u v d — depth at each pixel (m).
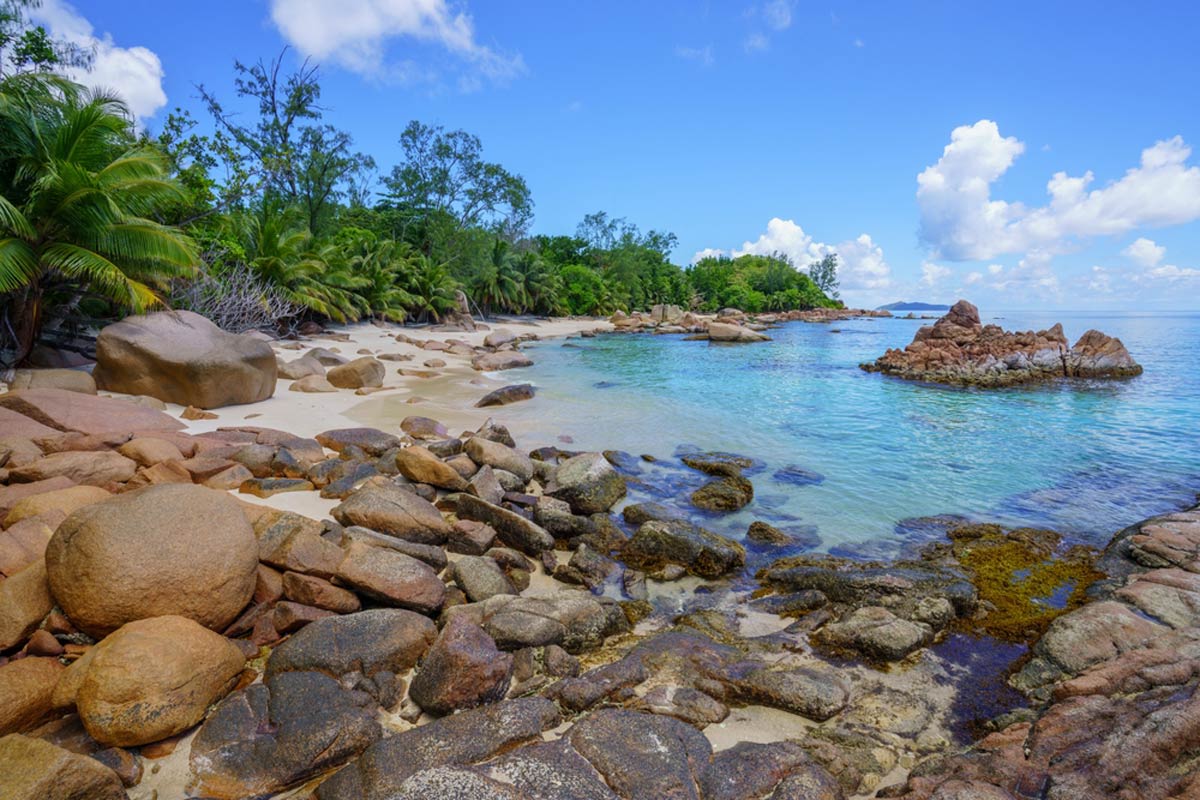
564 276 76.81
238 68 39.16
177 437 9.69
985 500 10.70
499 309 66.12
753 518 9.67
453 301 49.22
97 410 10.39
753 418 17.12
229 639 5.45
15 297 14.52
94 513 5.15
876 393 22.84
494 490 9.38
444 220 55.22
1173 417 18.50
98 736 4.09
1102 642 5.71
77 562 4.90
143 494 5.47
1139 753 3.97
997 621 6.65
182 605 5.03
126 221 14.94
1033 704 5.23
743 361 33.62
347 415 14.44
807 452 13.59
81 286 15.52
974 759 4.30
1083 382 26.98
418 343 33.22
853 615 6.50
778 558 8.30
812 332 66.31
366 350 28.72
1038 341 30.06
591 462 10.30
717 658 5.74
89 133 14.51
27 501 6.37
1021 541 8.81
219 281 24.50
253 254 30.98
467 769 3.87
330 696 4.68
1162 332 70.38
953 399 21.80
